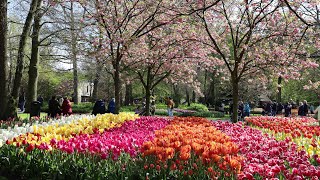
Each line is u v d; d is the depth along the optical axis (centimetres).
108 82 4725
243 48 1628
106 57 2100
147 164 609
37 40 2527
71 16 2094
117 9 1950
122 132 1039
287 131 1020
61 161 671
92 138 775
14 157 714
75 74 4016
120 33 1814
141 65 2480
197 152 609
